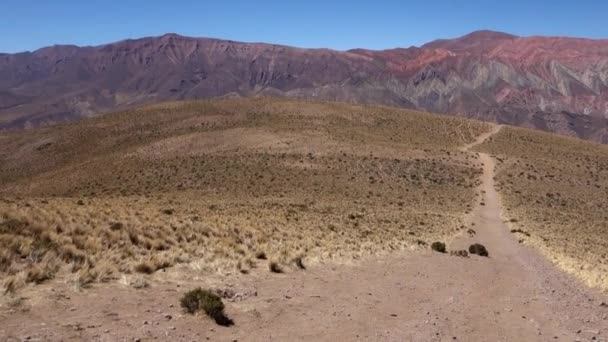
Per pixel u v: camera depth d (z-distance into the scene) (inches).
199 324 442.0
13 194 4040.4
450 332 512.7
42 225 650.2
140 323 417.4
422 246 1336.1
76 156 5388.8
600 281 947.3
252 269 730.8
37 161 5546.3
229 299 542.6
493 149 4963.1
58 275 514.3
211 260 729.0
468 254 1283.2
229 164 3981.3
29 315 390.9
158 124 5964.6
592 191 3720.5
